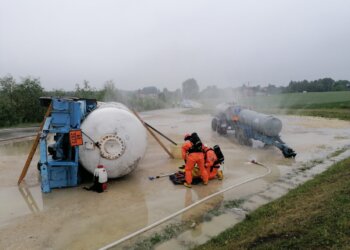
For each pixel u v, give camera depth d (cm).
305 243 374
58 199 679
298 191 646
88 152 745
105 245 472
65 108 731
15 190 746
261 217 522
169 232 509
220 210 595
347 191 522
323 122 2089
